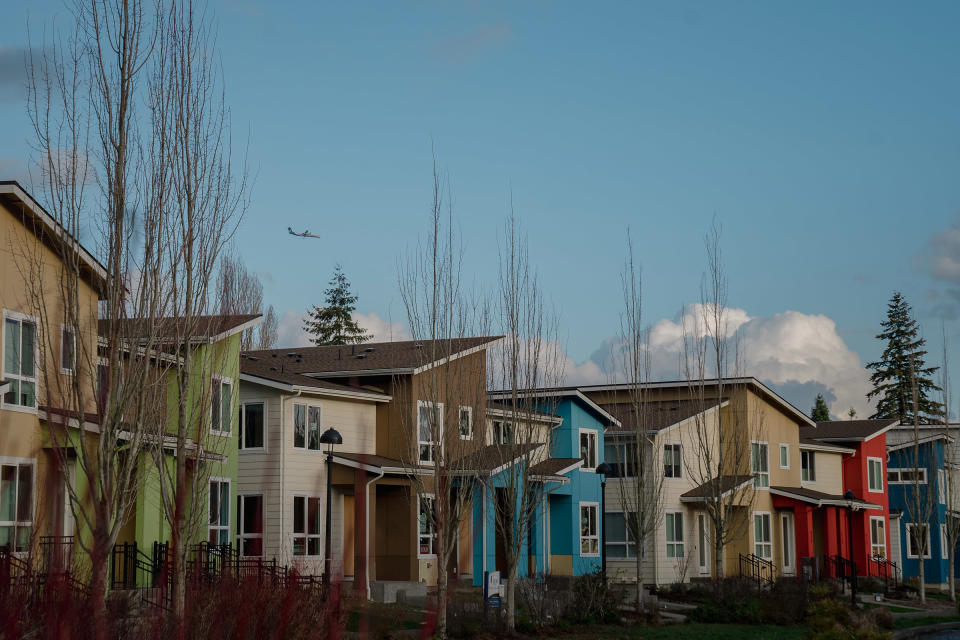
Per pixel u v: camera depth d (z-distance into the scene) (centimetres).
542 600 2855
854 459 5609
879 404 8375
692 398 4112
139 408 1638
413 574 3391
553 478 3709
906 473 5909
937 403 8150
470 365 3178
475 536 3531
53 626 1456
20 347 2183
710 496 3850
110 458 1559
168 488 2397
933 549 5675
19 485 2147
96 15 1673
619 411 4609
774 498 4916
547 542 3928
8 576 1631
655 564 4191
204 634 1598
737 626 3112
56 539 1980
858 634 2645
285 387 3189
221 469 2853
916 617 3919
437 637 2366
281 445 3192
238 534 3200
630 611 3216
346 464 3303
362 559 3203
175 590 1755
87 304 2230
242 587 1753
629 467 4306
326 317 7669
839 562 4862
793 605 3322
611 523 4297
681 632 2866
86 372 1933
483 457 2998
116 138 1656
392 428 3538
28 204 2166
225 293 2236
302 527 3238
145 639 1517
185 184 1814
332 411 3403
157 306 1695
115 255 1625
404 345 3862
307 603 1812
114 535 1552
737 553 4628
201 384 2045
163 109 1788
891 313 8412
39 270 1939
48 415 1639
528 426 2881
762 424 4872
